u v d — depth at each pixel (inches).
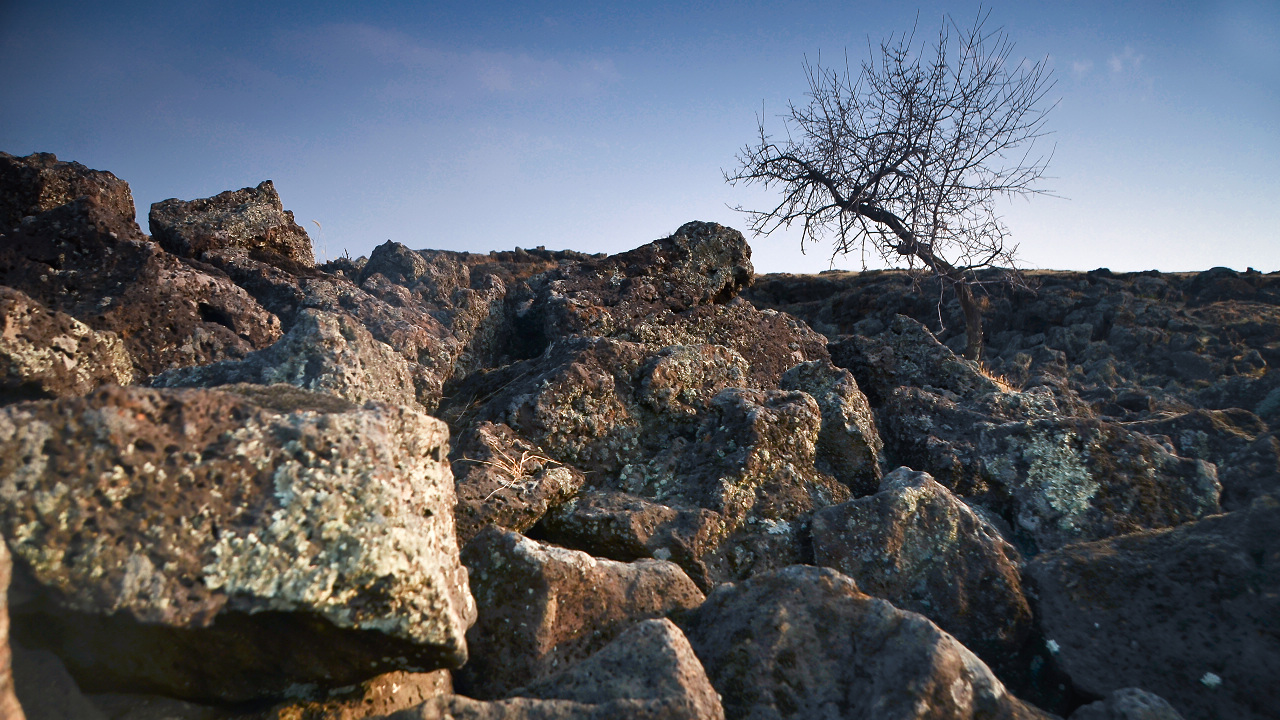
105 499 76.5
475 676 115.6
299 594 82.4
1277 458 185.5
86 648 80.2
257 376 155.9
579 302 302.5
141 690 87.8
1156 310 931.3
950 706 96.7
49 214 209.5
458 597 101.4
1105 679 122.3
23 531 72.4
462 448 177.8
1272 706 111.2
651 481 187.0
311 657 90.0
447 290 344.8
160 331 205.3
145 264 207.5
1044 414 248.2
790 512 171.9
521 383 223.1
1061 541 174.9
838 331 1249.4
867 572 147.6
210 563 79.4
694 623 123.1
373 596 87.1
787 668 107.4
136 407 80.8
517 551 123.7
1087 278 1139.3
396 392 177.3
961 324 1089.4
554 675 100.0
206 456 83.4
